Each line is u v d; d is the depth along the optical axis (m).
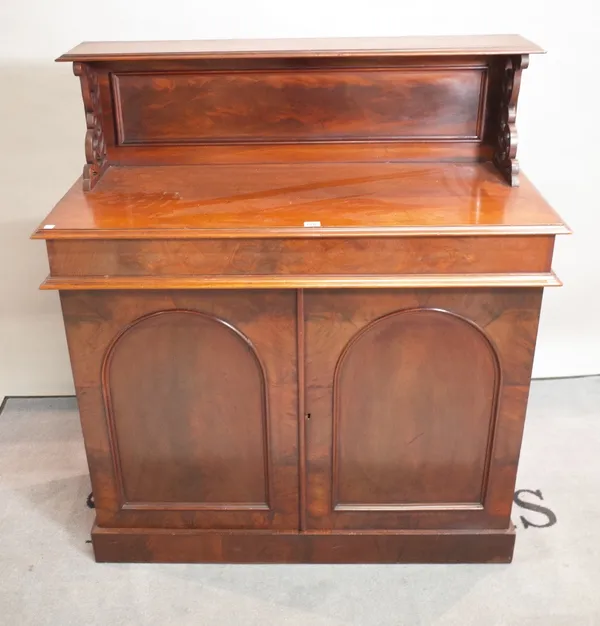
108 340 1.95
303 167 2.19
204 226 1.80
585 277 2.88
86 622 2.04
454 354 1.98
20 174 2.66
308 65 2.12
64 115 2.58
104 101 2.16
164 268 1.84
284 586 2.16
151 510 2.19
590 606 2.08
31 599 2.12
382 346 1.97
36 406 2.96
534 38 2.53
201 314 1.92
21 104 2.56
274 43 2.13
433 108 2.16
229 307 1.91
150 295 1.89
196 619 2.05
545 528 2.35
